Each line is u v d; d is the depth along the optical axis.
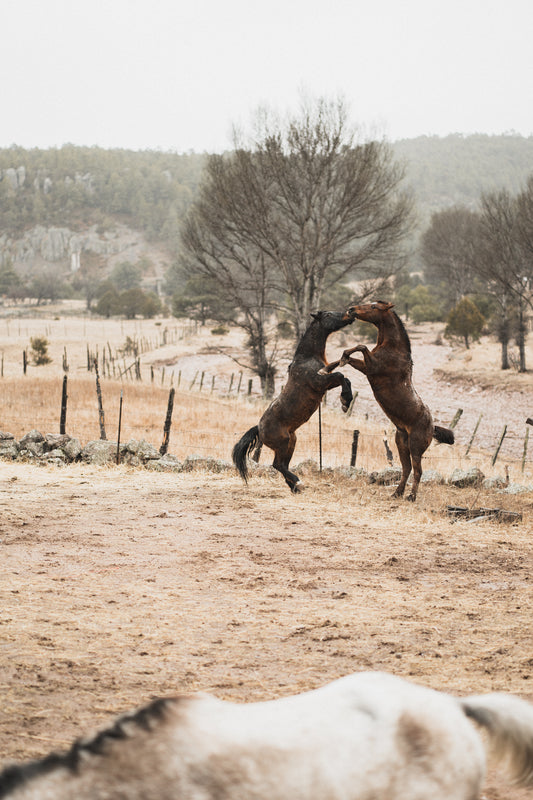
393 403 13.94
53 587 7.95
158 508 12.62
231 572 8.88
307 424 29.88
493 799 3.64
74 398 34.12
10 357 75.88
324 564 9.36
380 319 13.97
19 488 13.87
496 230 51.75
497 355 67.94
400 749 2.14
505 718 2.48
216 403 35.62
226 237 36.28
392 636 6.64
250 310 39.25
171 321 139.62
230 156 35.09
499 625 7.02
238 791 1.91
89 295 184.88
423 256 98.19
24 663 5.69
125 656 5.97
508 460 27.70
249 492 14.29
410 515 12.59
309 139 33.22
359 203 33.56
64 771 1.86
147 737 1.93
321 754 2.04
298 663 5.89
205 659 5.95
